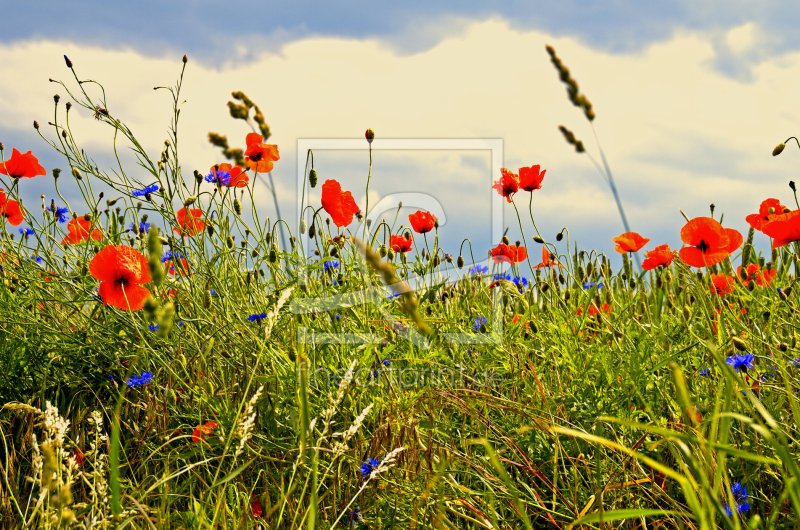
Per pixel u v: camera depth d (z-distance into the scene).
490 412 2.06
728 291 2.16
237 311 2.12
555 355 2.11
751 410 1.92
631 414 1.97
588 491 1.91
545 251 2.30
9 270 2.21
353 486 1.90
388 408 1.98
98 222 2.20
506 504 1.89
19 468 1.94
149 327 2.07
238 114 1.50
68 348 2.12
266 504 1.85
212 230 2.16
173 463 1.95
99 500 1.81
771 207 2.17
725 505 1.82
